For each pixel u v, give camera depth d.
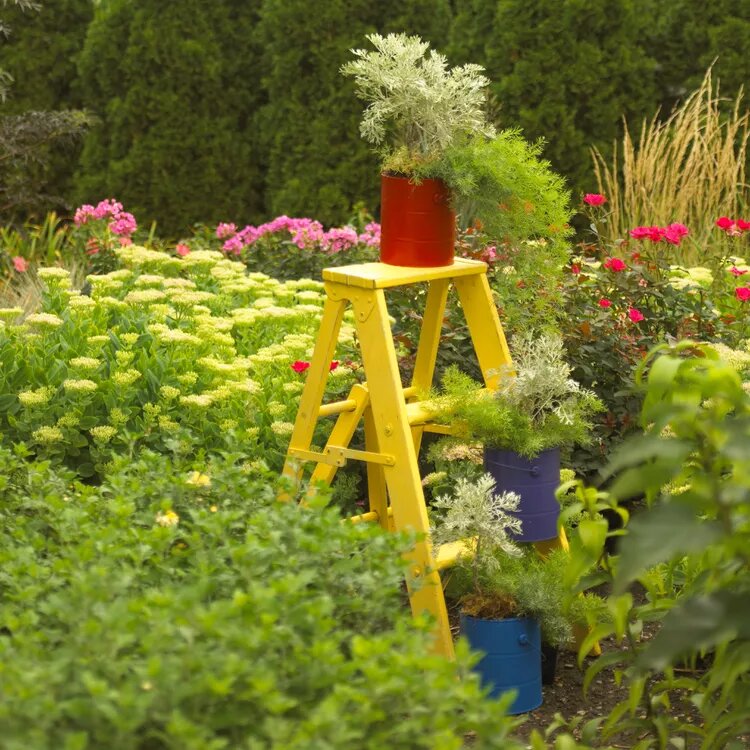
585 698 3.78
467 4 9.84
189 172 10.41
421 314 5.47
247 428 5.07
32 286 7.97
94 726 2.19
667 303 5.68
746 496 2.34
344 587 2.91
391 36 4.03
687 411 2.46
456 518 3.67
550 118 9.39
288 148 10.31
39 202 10.73
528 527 3.96
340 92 9.90
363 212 9.05
